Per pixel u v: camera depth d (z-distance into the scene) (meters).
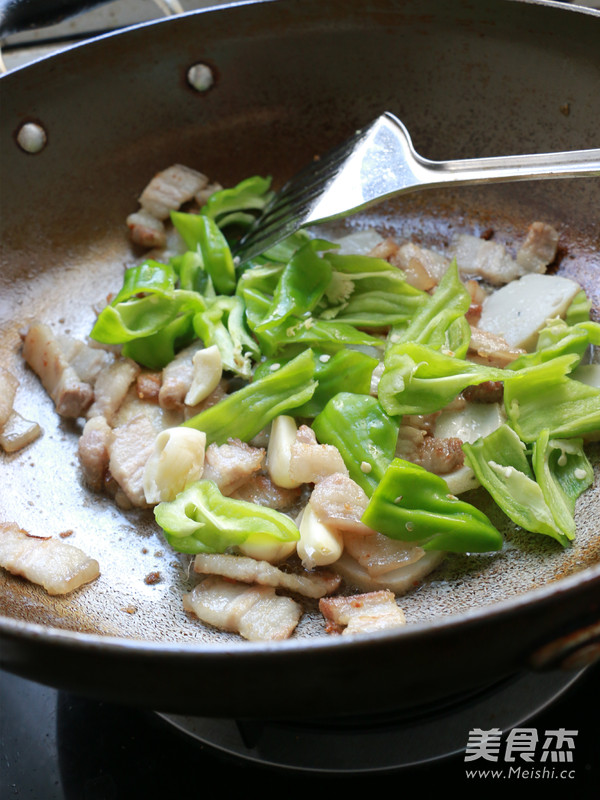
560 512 0.38
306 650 0.30
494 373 0.40
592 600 0.31
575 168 0.40
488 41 0.46
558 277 0.45
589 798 0.35
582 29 0.44
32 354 0.45
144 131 0.50
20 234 0.48
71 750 0.37
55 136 0.48
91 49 0.46
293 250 0.48
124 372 0.44
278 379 0.41
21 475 0.42
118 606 0.38
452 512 0.38
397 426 0.40
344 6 0.47
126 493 0.41
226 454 0.40
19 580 0.39
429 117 0.50
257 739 0.37
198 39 0.48
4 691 0.39
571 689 0.38
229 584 0.38
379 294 0.45
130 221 0.50
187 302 0.45
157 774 0.37
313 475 0.39
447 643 0.30
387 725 0.37
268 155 0.52
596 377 0.42
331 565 0.39
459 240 0.49
